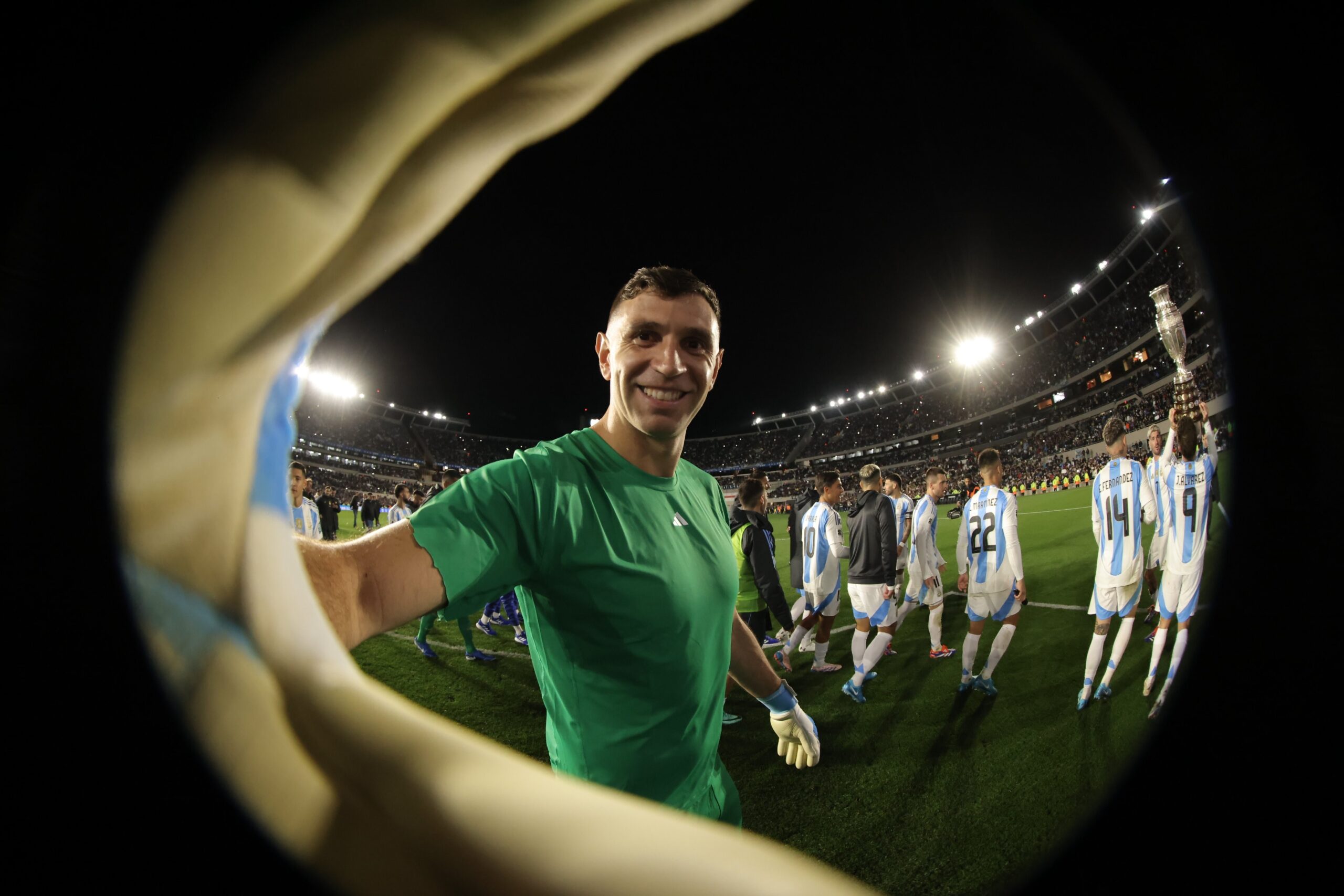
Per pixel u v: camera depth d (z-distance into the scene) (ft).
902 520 26.71
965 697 15.85
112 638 0.58
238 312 0.50
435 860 0.46
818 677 18.93
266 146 0.46
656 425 4.16
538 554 3.66
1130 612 14.66
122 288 0.49
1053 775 11.46
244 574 0.76
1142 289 94.48
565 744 4.02
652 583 3.88
